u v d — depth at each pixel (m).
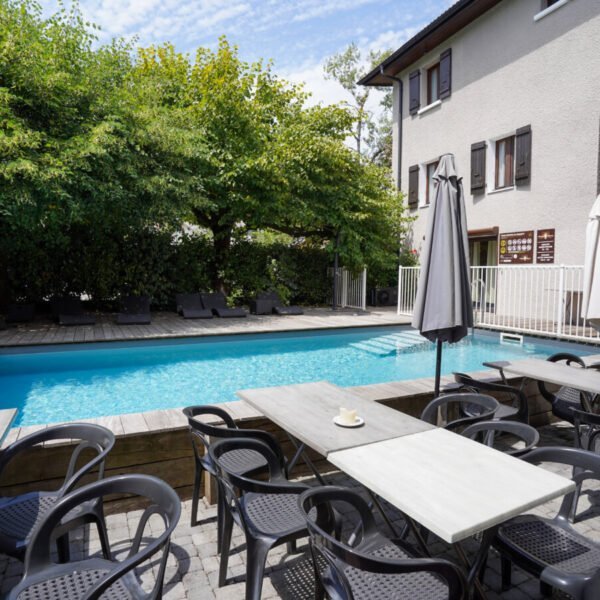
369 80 16.45
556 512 3.11
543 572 1.93
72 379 7.01
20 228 9.96
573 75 10.38
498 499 1.72
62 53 9.16
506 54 11.91
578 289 10.30
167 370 7.57
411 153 15.38
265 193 12.18
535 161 11.27
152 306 13.09
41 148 8.37
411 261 15.07
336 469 3.82
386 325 11.01
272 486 1.98
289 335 9.93
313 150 12.22
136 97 10.55
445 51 13.70
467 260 3.83
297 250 15.16
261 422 3.57
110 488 1.84
